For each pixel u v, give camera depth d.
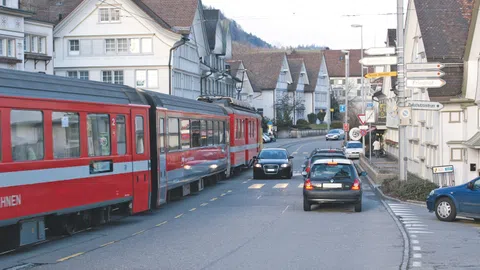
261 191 28.06
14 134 12.34
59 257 12.24
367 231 15.96
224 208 21.53
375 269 10.93
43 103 13.29
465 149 28.72
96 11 53.56
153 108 19.91
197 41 61.69
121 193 16.70
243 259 11.89
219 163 31.16
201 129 27.12
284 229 16.28
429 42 30.98
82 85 15.31
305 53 124.56
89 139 15.12
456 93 28.91
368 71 85.69
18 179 12.37
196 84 62.09
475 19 27.52
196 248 13.23
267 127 94.50
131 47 53.56
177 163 22.58
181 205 22.48
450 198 17.95
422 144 34.66
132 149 17.42
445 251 12.88
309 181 20.30
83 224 15.82
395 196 24.81
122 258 12.08
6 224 12.00
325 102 123.81
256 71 104.00
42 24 43.53
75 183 14.41
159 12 58.50
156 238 14.73
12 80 12.59
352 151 56.09
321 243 13.94
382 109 58.41
